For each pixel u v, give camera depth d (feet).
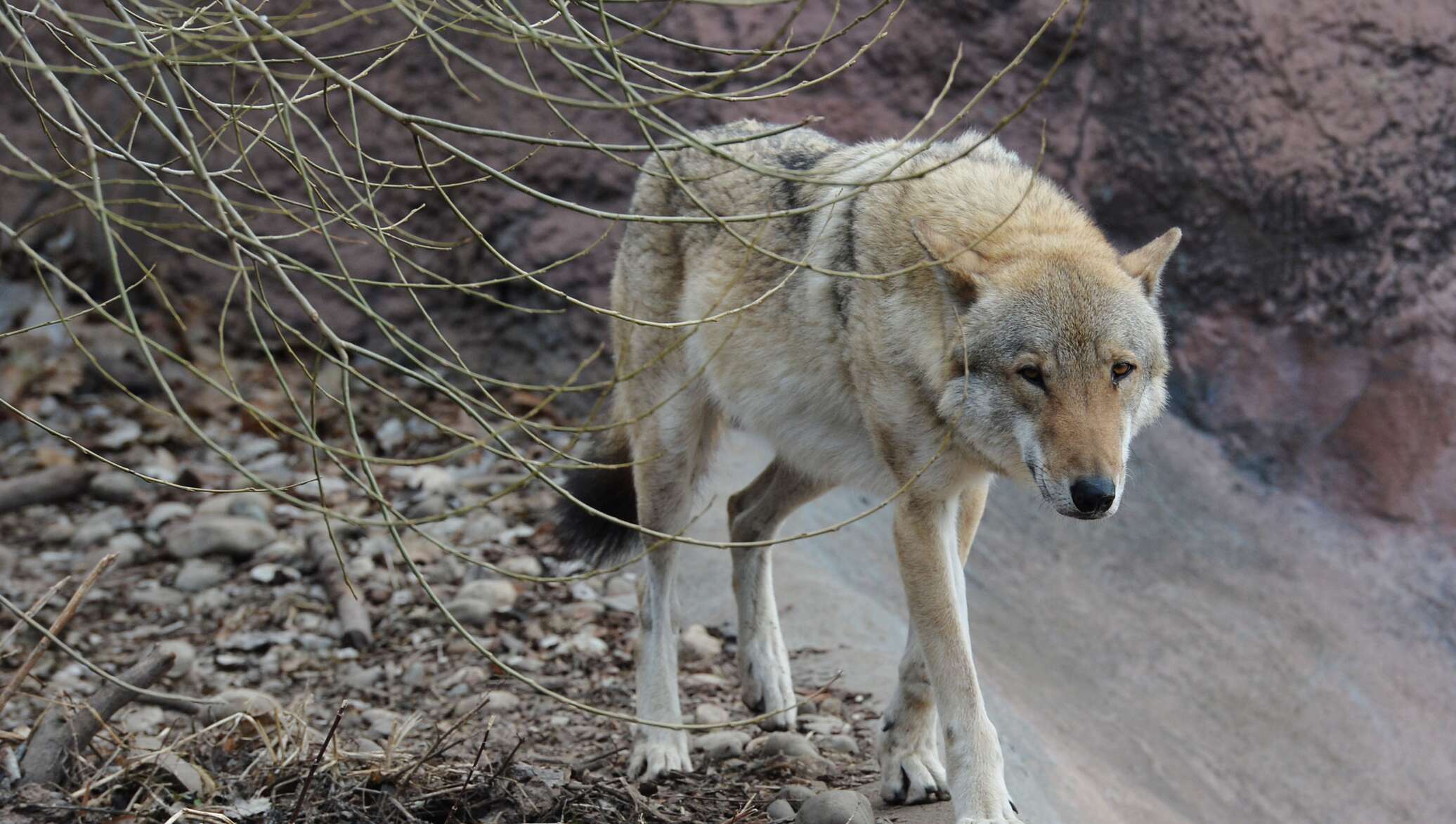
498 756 23.41
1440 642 44.04
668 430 26.48
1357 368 49.57
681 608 35.32
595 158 49.26
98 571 19.35
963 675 19.88
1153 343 20.94
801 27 48.32
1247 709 38.81
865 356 21.79
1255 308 50.06
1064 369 19.61
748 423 25.45
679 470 26.45
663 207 27.22
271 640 33.22
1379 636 43.45
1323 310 49.62
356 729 27.61
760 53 13.62
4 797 18.65
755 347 24.49
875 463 23.26
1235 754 36.83
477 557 38.09
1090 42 49.49
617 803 20.70
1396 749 38.88
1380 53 49.16
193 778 20.16
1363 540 47.73
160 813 19.24
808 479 27.02
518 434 46.70
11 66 13.83
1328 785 36.78
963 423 20.40
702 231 26.05
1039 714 32.53
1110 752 33.22
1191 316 50.39
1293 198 49.39
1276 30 48.98
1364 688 40.88
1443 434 48.55
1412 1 49.34
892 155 23.35
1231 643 41.29
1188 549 45.32
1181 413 50.67
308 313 12.46
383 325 13.43
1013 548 42.93
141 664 22.11
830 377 23.24
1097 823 24.93
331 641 33.50
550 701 29.40
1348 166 49.11
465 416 47.75
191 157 11.79
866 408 21.95
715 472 28.37
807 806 20.04
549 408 48.70
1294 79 49.06
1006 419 20.06
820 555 37.68
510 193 49.44
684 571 36.76
